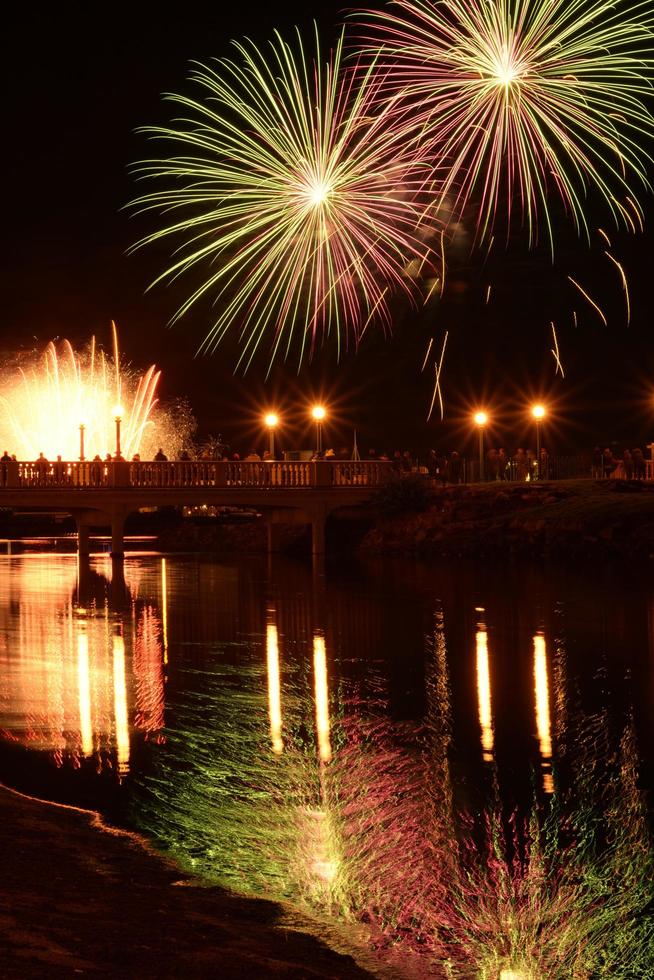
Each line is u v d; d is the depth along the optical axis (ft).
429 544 143.84
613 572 116.16
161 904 27.94
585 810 39.68
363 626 83.97
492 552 137.49
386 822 37.88
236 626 85.05
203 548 176.45
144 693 58.75
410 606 95.14
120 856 32.42
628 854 35.27
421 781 42.98
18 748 46.50
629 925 30.19
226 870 32.32
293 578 122.72
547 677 63.46
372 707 55.93
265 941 26.27
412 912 30.25
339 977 24.52
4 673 64.34
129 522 205.36
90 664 67.82
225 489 138.10
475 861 34.47
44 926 24.43
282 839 35.65
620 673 64.34
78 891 28.02
